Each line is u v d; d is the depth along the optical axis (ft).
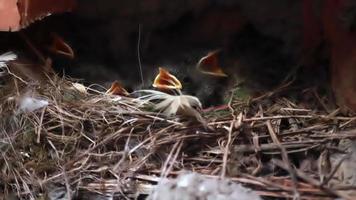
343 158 1.13
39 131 1.22
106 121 1.23
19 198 1.19
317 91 1.27
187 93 1.30
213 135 1.19
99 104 1.25
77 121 1.23
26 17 1.25
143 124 1.22
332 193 1.09
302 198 1.09
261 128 1.19
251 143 1.17
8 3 1.26
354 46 1.22
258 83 1.30
